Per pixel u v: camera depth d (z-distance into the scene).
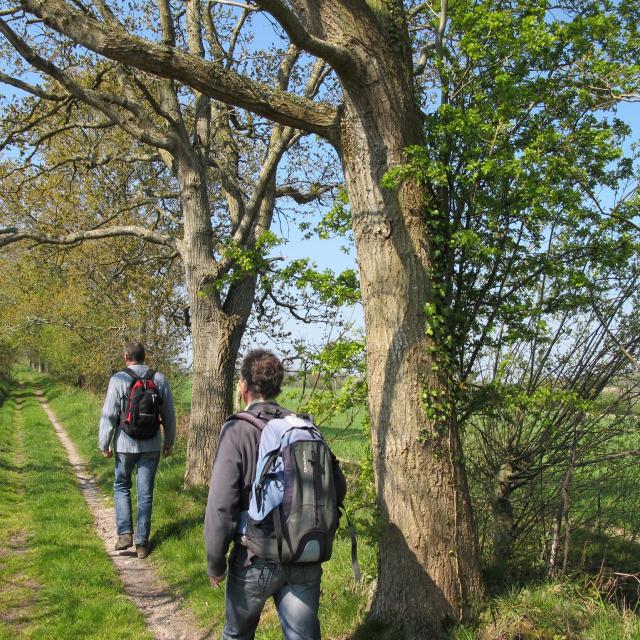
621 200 4.95
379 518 4.27
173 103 9.97
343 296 5.86
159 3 9.52
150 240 10.62
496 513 5.28
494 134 4.59
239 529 3.29
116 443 7.34
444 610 4.11
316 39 3.99
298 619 3.19
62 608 5.42
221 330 10.02
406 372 4.25
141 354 7.56
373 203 4.38
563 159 4.43
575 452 4.94
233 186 10.84
